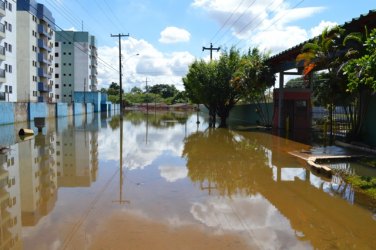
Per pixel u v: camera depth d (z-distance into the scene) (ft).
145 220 20.33
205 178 32.12
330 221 20.75
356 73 29.66
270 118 93.45
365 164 37.86
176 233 18.39
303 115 78.84
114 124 106.42
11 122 96.53
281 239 17.97
